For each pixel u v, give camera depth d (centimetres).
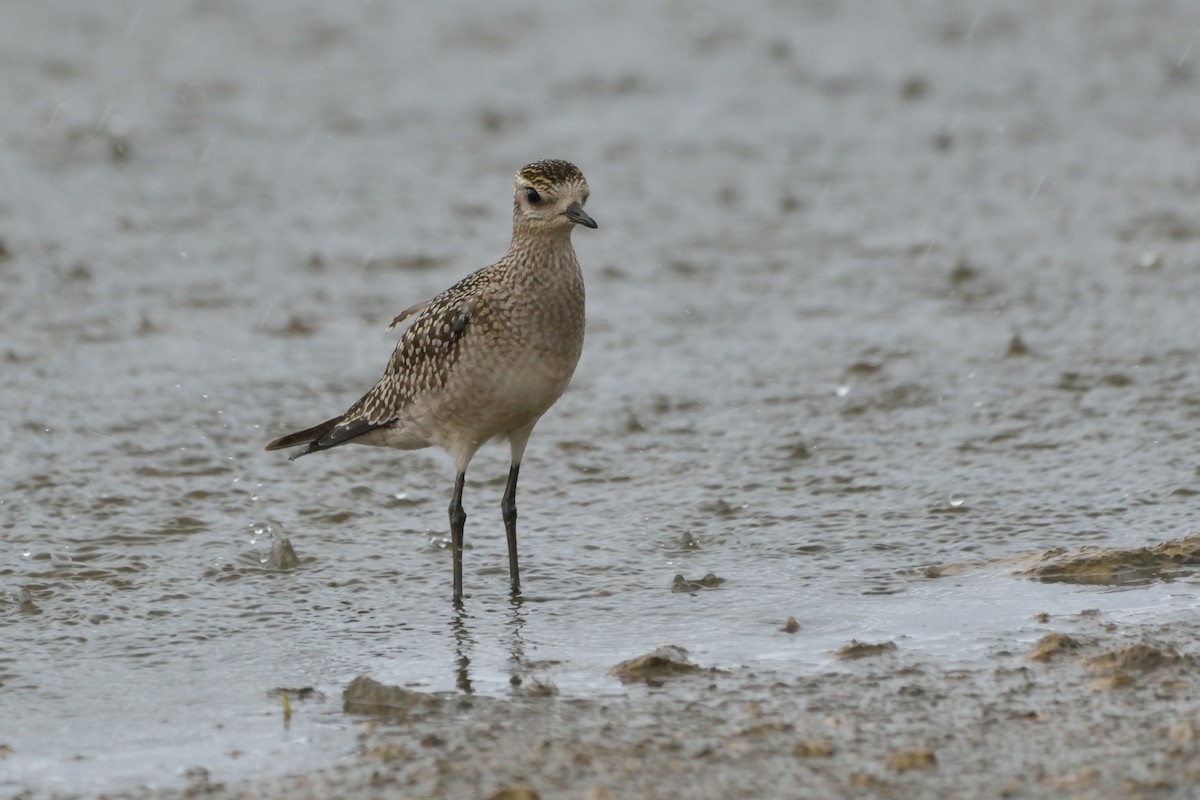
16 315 1880
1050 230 2236
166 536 1320
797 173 2586
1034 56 3344
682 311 1952
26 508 1366
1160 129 2772
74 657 1076
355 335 1864
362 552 1293
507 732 915
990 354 1755
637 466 1488
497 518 1371
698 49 3434
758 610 1137
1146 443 1472
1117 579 1161
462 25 3625
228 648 1092
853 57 3362
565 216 1146
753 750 877
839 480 1428
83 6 3691
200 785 861
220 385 1686
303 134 2778
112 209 2320
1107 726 894
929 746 875
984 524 1304
